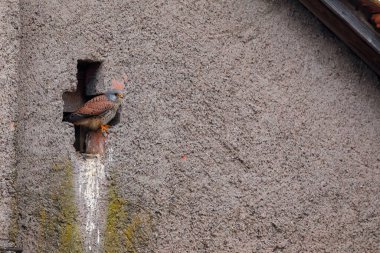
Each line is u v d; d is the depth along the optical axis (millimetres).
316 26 11750
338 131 11766
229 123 11266
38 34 10516
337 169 11734
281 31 11594
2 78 10086
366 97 11945
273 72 11516
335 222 11672
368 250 11805
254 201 11305
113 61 10805
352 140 11828
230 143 11250
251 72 11422
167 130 10969
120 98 10766
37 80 10492
